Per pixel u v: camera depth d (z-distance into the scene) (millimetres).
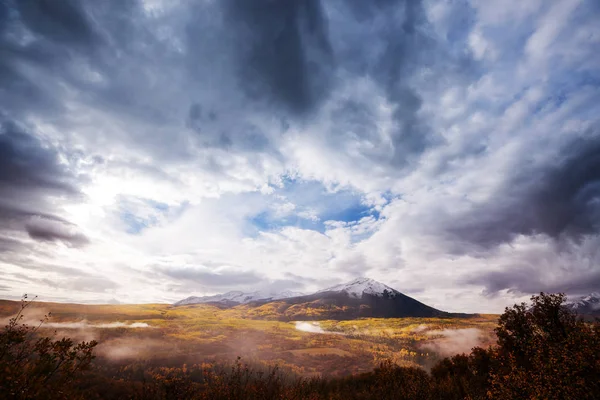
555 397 8414
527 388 9203
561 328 14078
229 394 12758
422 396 19219
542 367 9219
